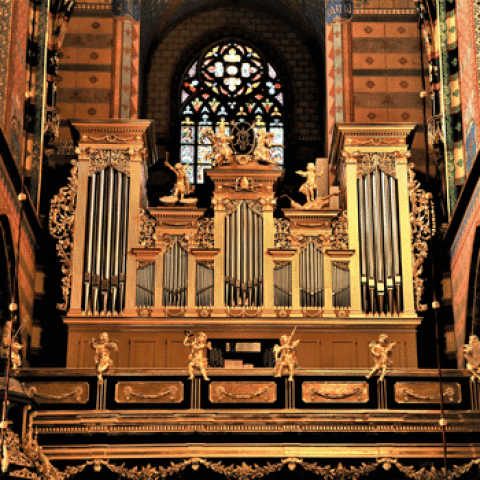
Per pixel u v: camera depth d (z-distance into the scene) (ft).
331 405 59.72
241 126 86.69
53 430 57.98
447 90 70.90
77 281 67.41
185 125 87.15
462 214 65.51
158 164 84.53
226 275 68.03
